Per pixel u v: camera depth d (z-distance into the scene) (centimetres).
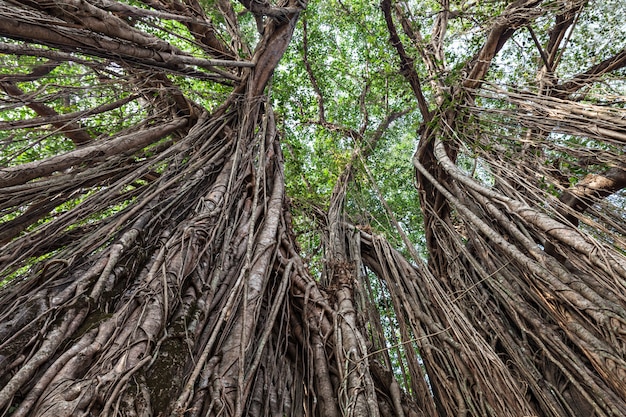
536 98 471
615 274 311
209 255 359
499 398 345
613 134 382
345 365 323
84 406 186
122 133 478
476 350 405
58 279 271
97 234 315
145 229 346
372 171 1005
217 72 554
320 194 908
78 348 218
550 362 393
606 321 316
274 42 571
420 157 642
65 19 297
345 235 721
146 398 209
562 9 540
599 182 418
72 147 494
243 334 269
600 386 326
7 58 402
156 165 431
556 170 459
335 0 913
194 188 443
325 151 973
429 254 631
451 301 487
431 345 439
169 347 251
